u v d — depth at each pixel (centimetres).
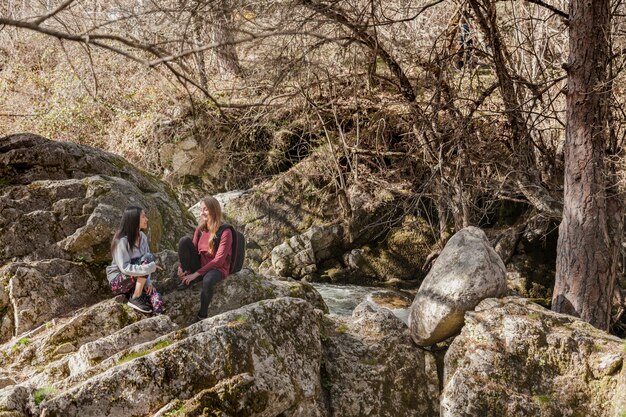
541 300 1293
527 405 607
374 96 1173
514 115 1073
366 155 1247
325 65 1059
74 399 511
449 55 1032
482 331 644
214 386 540
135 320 663
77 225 754
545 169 1194
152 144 1574
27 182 810
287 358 597
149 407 523
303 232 1452
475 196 1177
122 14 903
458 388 616
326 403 634
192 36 862
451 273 676
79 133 1642
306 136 1509
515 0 1129
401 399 660
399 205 1348
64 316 693
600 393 606
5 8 1348
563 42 1166
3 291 690
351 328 702
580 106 793
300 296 750
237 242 697
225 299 708
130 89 1639
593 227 784
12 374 614
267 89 1069
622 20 1078
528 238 1324
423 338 684
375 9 947
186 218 967
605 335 638
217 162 1556
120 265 655
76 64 1563
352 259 1419
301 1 859
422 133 1119
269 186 1498
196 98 1434
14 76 1736
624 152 1002
